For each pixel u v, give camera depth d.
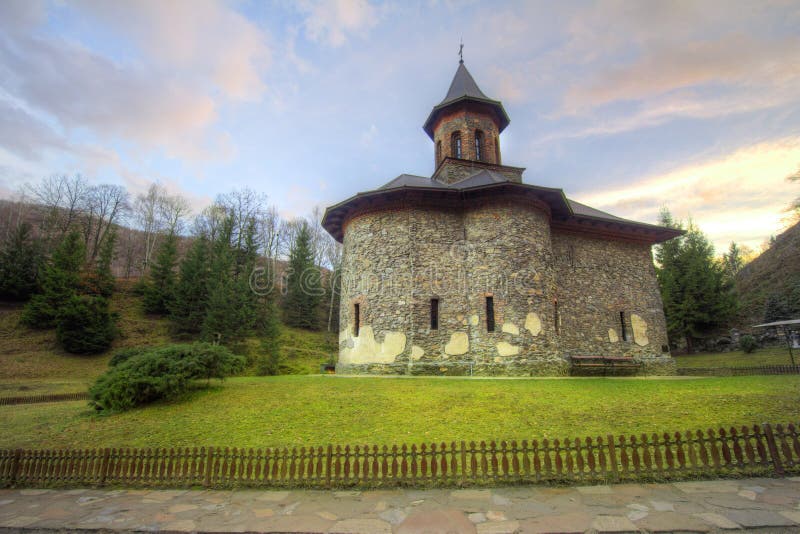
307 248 52.72
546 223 19.77
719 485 6.03
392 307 18.66
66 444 9.06
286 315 48.97
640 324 22.73
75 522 5.71
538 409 9.85
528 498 5.82
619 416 9.18
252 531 5.25
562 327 20.94
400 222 19.45
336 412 10.22
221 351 13.00
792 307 30.28
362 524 5.26
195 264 42.16
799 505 5.32
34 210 61.75
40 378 28.55
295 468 6.75
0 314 36.06
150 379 11.38
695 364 29.75
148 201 64.31
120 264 66.44
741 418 8.70
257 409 10.76
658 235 24.39
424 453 6.55
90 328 33.31
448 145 25.77
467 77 26.86
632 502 5.57
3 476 7.46
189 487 6.89
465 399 10.98
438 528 5.07
